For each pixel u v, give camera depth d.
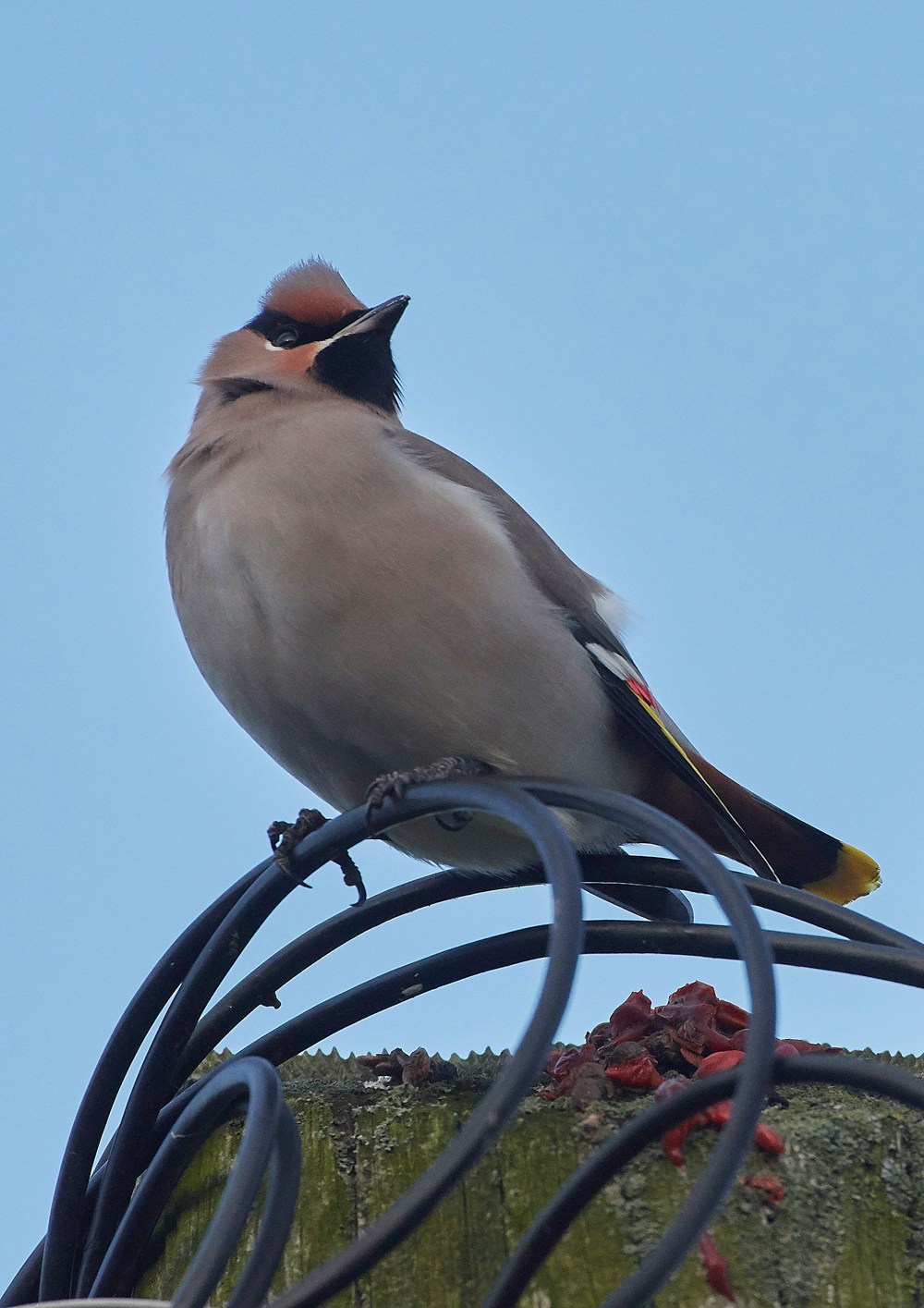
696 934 5.84
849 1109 5.24
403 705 6.96
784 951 5.42
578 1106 5.26
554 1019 3.87
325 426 7.44
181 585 7.44
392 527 6.96
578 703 7.40
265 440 7.45
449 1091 5.61
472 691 7.00
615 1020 5.93
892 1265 4.88
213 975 5.75
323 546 6.90
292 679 7.01
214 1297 5.08
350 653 6.89
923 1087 4.07
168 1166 5.35
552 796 5.25
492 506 7.54
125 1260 5.46
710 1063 5.55
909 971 5.31
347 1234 5.15
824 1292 4.77
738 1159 3.57
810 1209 4.90
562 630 7.42
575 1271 4.74
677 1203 4.84
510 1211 4.97
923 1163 5.11
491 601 7.05
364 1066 5.97
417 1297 4.85
